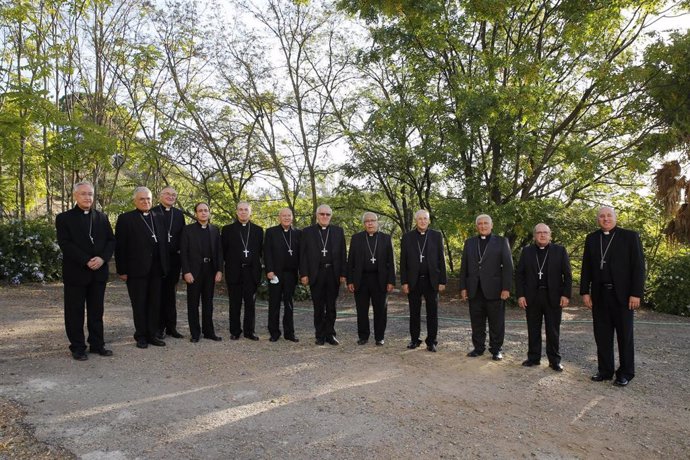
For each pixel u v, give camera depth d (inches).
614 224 233.6
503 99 449.7
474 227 479.5
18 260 463.5
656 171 491.2
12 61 550.9
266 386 204.8
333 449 153.6
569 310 479.8
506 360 264.1
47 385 192.7
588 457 156.9
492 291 262.8
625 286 226.7
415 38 490.0
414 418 179.8
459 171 510.6
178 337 278.1
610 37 514.3
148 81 588.1
